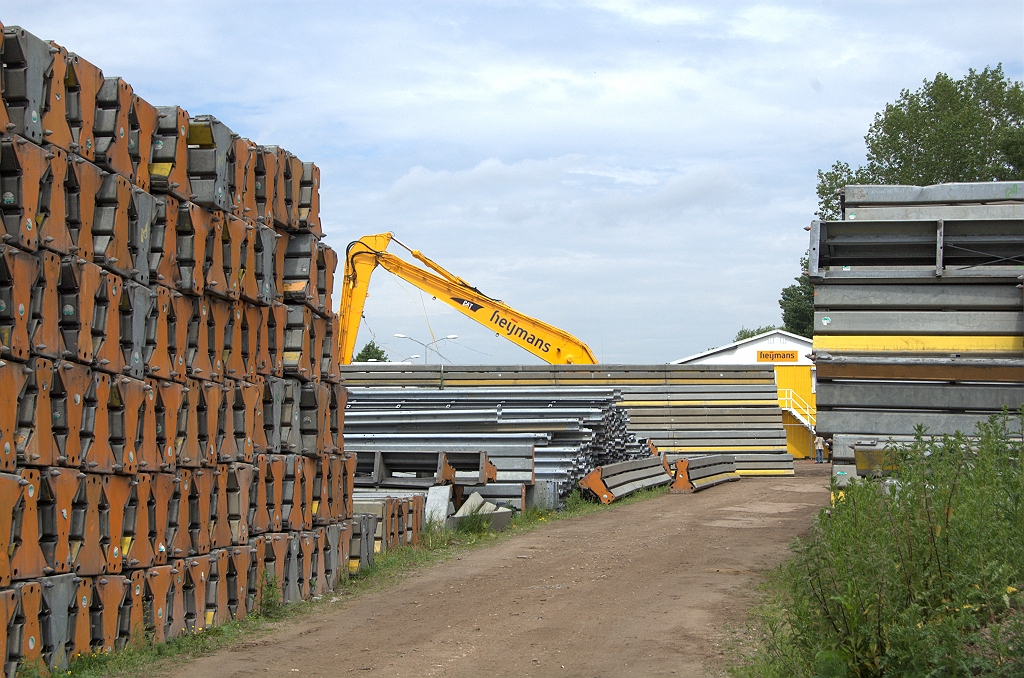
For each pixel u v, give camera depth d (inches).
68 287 291.3
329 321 479.8
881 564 259.6
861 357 462.3
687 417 1434.5
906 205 475.5
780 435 1411.2
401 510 618.5
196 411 367.2
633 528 734.5
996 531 282.0
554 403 1027.9
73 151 295.6
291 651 342.3
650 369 1456.7
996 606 256.5
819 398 466.0
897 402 459.2
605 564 547.5
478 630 370.6
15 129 271.7
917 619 253.9
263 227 409.1
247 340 405.4
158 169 339.3
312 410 454.6
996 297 462.3
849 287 475.5
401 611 418.9
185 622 358.3
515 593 456.4
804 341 2192.4
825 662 252.2
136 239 323.0
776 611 376.5
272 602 405.7
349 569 511.5
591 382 1434.5
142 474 329.4
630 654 323.6
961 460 317.4
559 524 781.3
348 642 356.8
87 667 295.3
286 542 426.9
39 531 283.9
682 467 1080.8
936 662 234.4
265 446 422.9
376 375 1402.6
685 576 493.7
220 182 364.2
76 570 297.3
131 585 322.7
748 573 498.9
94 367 304.3
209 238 366.6
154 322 334.0
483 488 838.5
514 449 858.1
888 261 485.4
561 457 892.0
